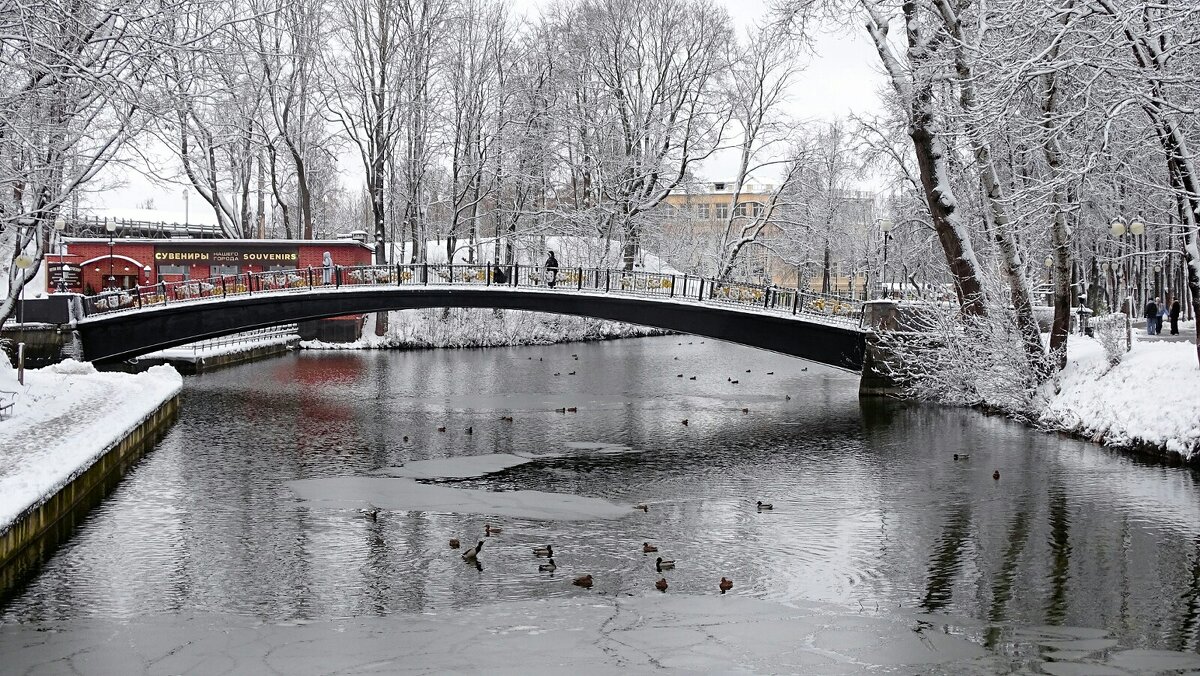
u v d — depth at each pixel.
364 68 57.50
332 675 11.48
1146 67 20.75
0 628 13.13
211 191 59.09
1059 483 21.47
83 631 13.02
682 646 12.31
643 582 14.93
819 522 18.52
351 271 43.72
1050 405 29.39
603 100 59.28
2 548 14.65
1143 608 13.72
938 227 31.42
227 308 40.09
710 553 16.45
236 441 27.62
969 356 31.83
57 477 17.69
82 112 24.91
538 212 61.47
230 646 12.45
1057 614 13.51
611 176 58.41
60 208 27.39
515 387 41.06
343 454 25.61
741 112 57.78
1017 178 32.16
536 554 16.30
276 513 19.22
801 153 57.28
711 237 84.75
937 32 27.11
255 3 30.84
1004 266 33.97
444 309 64.94
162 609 13.84
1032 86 24.52
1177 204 24.02
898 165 39.31
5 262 40.00
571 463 24.45
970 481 21.92
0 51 21.30
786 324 36.34
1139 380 26.25
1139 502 19.62
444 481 22.30
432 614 13.55
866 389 35.97
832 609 13.72
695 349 63.97
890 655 12.05
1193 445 22.83
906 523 18.34
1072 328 39.94
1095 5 21.14
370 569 15.60
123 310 40.06
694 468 23.77
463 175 64.12
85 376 33.28
